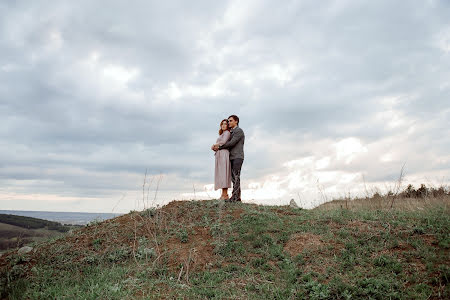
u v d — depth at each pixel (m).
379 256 5.33
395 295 4.20
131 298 4.33
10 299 4.48
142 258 5.92
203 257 5.82
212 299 4.36
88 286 4.90
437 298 4.12
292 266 5.27
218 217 7.67
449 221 6.44
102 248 6.59
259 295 4.51
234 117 9.25
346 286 4.45
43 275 5.48
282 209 8.83
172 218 7.86
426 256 5.11
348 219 7.35
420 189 10.72
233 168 8.98
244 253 5.89
